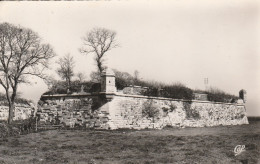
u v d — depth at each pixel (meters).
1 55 29.98
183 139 19.39
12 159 13.38
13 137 21.56
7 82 30.14
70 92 30.30
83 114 28.75
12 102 30.45
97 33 38.56
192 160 12.57
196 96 36.72
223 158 12.98
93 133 23.84
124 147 16.33
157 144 17.22
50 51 32.72
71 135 22.45
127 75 36.56
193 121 35.19
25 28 30.98
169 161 12.44
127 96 29.23
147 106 30.61
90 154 14.42
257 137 19.47
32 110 43.38
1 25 29.75
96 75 37.94
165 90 33.19
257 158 12.80
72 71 35.03
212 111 38.34
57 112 30.09
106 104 27.86
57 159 13.15
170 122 32.53
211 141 18.16
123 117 28.58
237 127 33.69
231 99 42.53
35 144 18.16
